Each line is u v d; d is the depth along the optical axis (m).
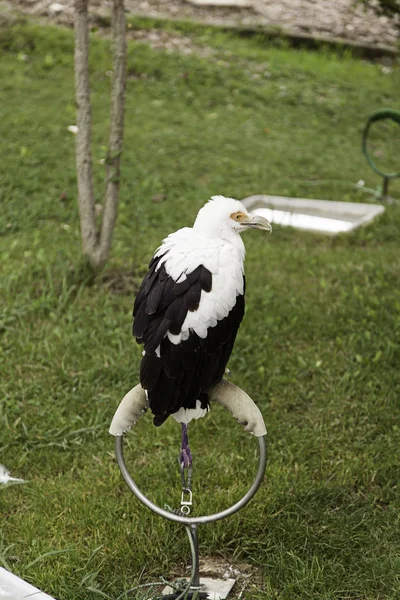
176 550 4.53
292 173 11.30
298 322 6.96
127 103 13.19
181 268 3.76
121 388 6.01
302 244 9.14
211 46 15.94
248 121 13.19
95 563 4.40
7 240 8.47
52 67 14.06
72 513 4.77
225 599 4.19
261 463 3.84
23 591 3.79
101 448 5.41
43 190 9.83
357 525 4.66
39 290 7.29
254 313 7.08
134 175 10.40
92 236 7.47
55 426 5.57
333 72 15.73
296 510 4.80
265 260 8.38
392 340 6.68
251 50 16.08
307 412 5.84
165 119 12.74
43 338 6.59
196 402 3.73
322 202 9.91
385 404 5.84
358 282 7.85
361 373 6.22
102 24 15.80
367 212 9.81
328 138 12.93
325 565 4.39
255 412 3.78
